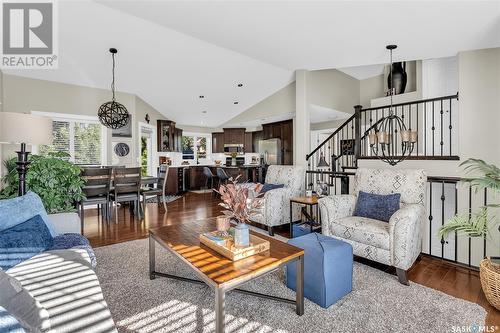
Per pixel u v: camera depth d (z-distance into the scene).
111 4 2.58
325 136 7.79
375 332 1.65
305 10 2.43
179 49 4.27
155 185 6.06
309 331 1.66
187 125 8.97
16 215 1.88
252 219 3.96
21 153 2.54
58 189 3.19
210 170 8.36
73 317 1.20
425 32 2.70
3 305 1.08
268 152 7.88
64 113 5.28
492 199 2.91
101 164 5.71
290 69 4.35
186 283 2.27
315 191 4.17
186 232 2.29
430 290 2.16
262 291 2.15
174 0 2.37
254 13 2.53
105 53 4.30
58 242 2.05
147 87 5.74
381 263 2.66
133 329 1.68
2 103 4.64
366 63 3.88
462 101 3.09
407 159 3.40
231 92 6.19
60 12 3.22
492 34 2.66
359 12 2.40
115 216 4.22
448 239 3.65
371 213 2.80
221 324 1.45
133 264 2.65
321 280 1.92
